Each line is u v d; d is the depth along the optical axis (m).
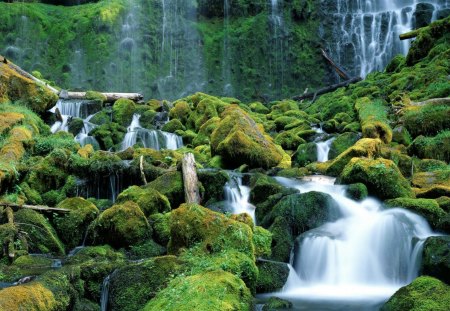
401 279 8.45
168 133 17.22
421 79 17.45
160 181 11.12
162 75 27.70
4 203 9.54
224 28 29.09
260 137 13.84
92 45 26.69
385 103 16.94
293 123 17.11
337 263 8.66
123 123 18.14
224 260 7.27
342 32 28.97
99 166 11.67
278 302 7.14
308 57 28.59
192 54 28.36
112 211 9.30
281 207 9.68
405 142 14.07
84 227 9.80
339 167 12.30
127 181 11.84
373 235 8.95
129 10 27.83
